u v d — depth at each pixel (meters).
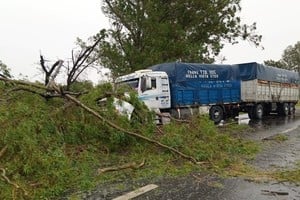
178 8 28.30
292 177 7.09
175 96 17.05
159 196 5.98
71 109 8.98
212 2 29.25
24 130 7.04
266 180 6.94
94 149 8.49
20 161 6.66
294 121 20.58
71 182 6.57
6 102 8.50
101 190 6.32
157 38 26.73
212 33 30.28
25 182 6.29
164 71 17.52
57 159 6.88
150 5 27.08
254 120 21.50
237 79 21.28
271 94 23.56
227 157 8.84
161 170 7.60
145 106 10.04
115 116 9.34
